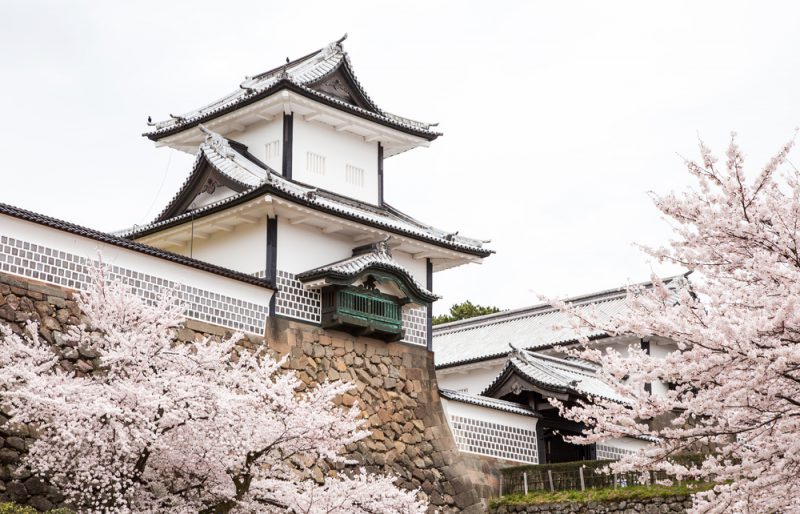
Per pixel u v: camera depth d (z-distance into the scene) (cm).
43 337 1925
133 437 1634
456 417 2762
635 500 2480
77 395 1611
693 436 1454
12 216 1927
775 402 1402
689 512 1485
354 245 2739
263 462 1855
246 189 2553
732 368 1376
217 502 1753
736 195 1436
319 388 1952
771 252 1447
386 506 1878
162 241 2758
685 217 1473
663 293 1525
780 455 1431
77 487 1684
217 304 2325
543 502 2627
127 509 1606
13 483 1766
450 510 2627
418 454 2616
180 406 1673
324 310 2542
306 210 2505
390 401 2614
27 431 1814
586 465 2644
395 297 2656
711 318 1431
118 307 1806
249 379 1869
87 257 2053
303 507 1795
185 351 1811
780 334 1341
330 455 1838
